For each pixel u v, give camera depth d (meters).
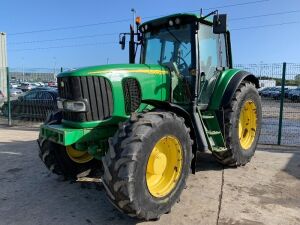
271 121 11.55
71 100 4.18
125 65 4.48
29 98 11.90
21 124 11.66
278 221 3.90
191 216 4.01
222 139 5.43
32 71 14.95
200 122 4.95
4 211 4.20
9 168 5.98
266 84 8.15
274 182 5.18
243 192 4.76
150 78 4.60
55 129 4.18
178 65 5.27
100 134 4.29
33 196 4.68
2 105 12.73
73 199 4.57
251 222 3.87
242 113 5.93
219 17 4.70
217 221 3.89
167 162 4.11
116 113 4.26
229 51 6.09
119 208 3.58
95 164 5.43
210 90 5.53
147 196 3.67
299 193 4.74
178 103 5.09
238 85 5.55
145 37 5.75
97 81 4.16
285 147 7.71
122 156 3.49
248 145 6.11
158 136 3.78
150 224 3.82
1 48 17.06
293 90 8.48
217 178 5.32
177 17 5.18
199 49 5.19
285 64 7.76
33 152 7.17
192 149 4.59
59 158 5.00
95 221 3.93
